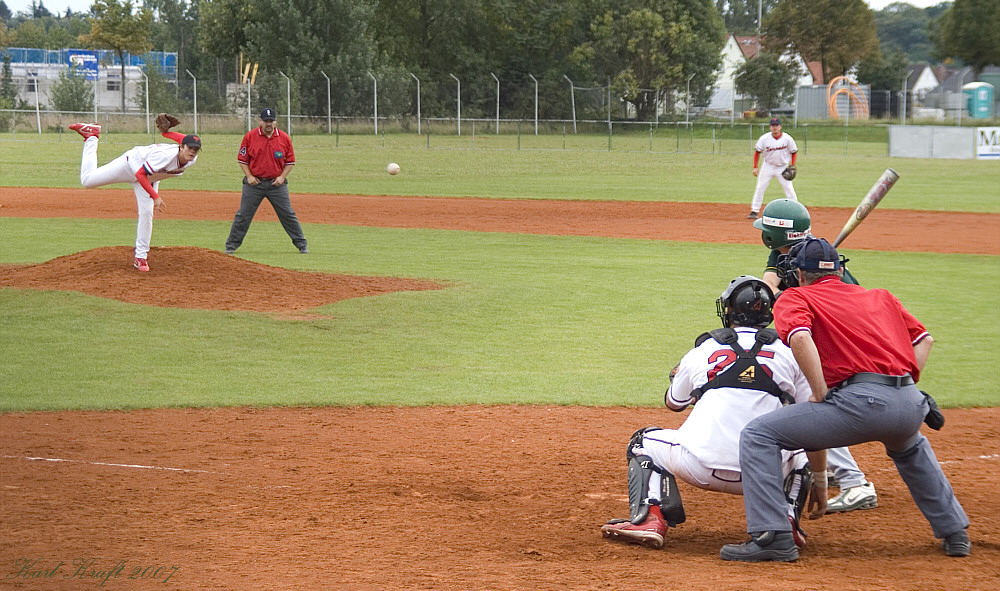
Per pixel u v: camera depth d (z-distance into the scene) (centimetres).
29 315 2066
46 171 6328
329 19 13200
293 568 823
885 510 1062
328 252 3141
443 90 13250
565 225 4134
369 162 7794
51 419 1407
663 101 14938
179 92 10650
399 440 1331
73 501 1032
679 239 3672
